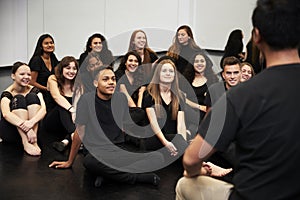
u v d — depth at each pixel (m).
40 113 3.82
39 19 6.08
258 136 1.39
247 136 1.42
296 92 1.38
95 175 3.21
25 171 3.30
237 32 5.76
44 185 3.03
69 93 4.14
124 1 6.76
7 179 3.13
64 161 3.53
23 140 3.72
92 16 6.51
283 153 1.36
